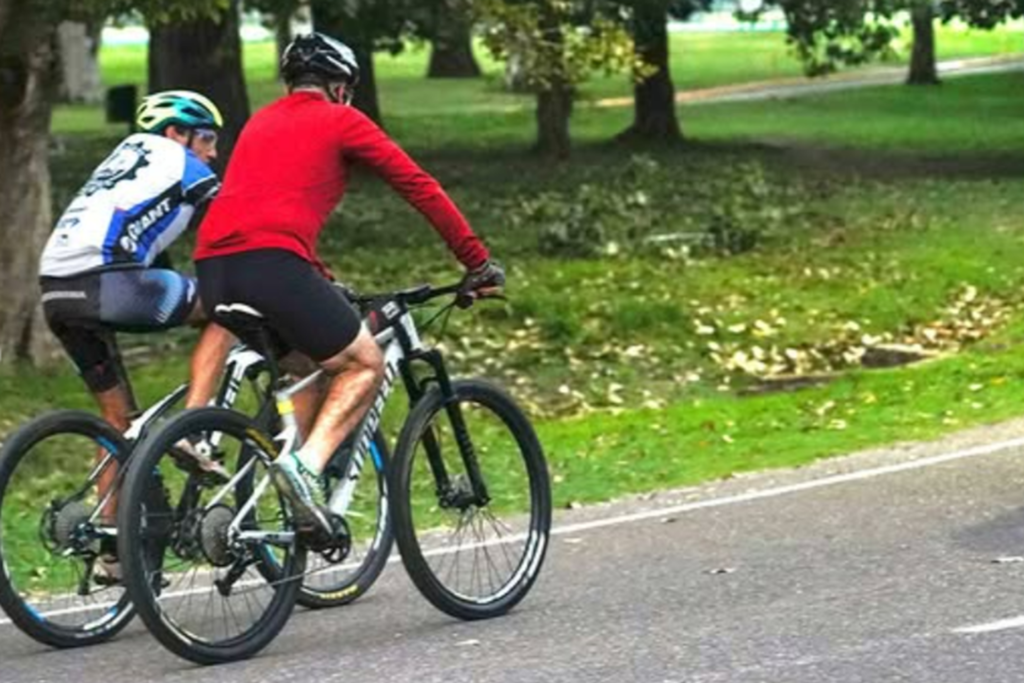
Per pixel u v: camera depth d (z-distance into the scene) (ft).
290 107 52.24
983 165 228.22
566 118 239.30
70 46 346.74
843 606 54.13
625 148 252.42
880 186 205.36
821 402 102.68
